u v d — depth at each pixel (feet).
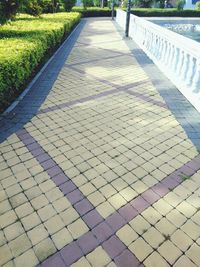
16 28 35.83
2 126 16.44
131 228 9.23
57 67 29.96
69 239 8.86
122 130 15.83
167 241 8.73
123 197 10.63
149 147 14.03
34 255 8.34
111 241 8.77
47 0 85.76
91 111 18.48
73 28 64.54
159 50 29.73
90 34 56.18
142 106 19.12
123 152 13.62
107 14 103.76
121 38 50.29
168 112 18.08
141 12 94.12
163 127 16.08
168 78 25.39
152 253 8.34
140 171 12.17
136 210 9.98
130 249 8.48
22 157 13.33
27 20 47.65
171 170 12.21
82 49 40.29
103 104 19.62
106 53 37.35
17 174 12.08
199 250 8.43
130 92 21.91
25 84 23.76
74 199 10.56
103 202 10.38
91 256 8.29
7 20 36.19
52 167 12.53
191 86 20.52
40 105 19.52
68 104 19.70
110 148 13.99
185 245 8.59
